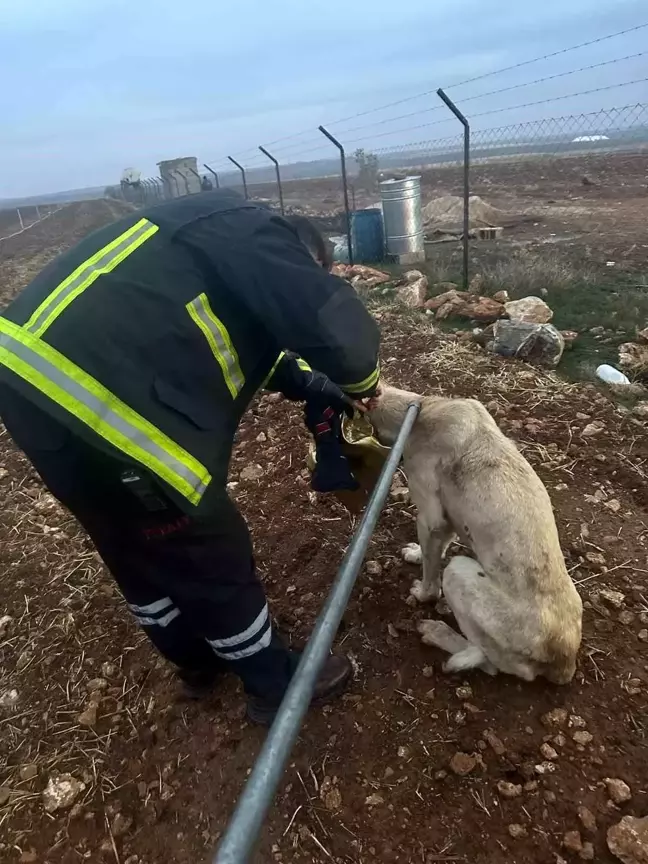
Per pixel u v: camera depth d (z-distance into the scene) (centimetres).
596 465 404
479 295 739
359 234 1045
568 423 449
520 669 264
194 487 188
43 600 368
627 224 1107
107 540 222
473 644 275
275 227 201
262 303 192
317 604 330
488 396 497
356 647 305
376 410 307
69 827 256
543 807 234
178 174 3158
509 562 259
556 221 1233
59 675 321
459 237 1188
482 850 226
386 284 842
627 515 361
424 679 284
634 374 518
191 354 190
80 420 174
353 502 317
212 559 222
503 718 263
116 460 186
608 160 2262
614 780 238
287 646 308
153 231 194
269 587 348
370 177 2631
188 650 264
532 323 562
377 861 227
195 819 247
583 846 223
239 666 252
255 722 270
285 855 234
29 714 305
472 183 2077
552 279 744
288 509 401
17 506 464
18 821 262
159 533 211
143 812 256
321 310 191
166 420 184
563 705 265
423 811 238
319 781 252
